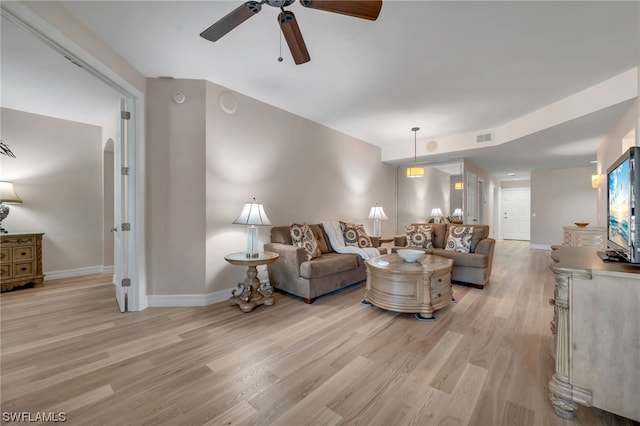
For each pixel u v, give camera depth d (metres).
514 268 4.89
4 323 2.51
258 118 3.54
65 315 2.71
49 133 4.07
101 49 2.30
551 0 1.85
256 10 1.53
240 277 3.33
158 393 1.56
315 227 3.99
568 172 7.07
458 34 2.22
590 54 2.49
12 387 1.61
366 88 3.20
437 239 4.48
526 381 1.66
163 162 2.95
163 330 2.37
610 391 1.31
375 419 1.37
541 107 3.76
